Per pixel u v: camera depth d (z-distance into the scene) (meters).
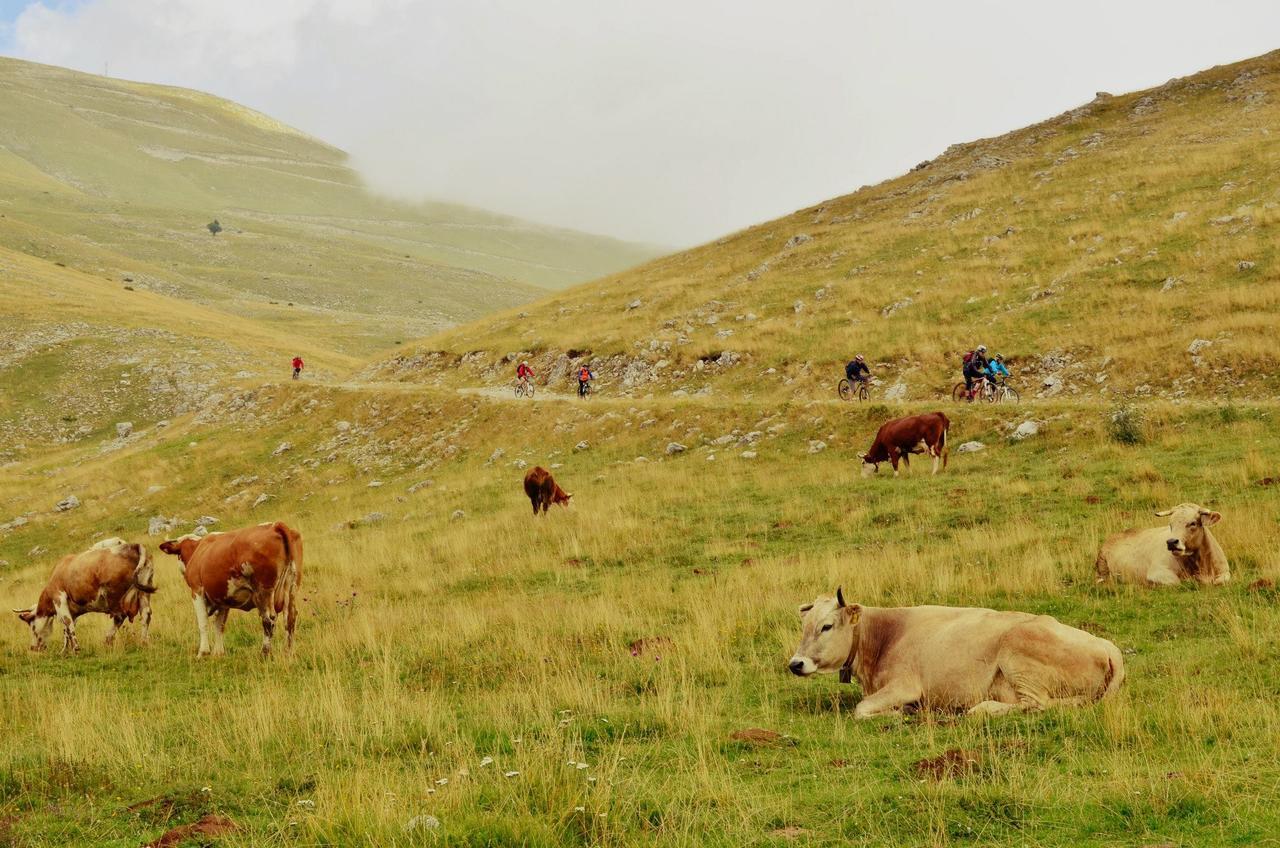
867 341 38.19
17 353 73.50
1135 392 28.55
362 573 21.30
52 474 52.16
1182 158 47.56
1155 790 5.74
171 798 7.30
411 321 151.88
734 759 7.39
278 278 181.12
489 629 14.23
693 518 22.62
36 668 15.02
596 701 9.43
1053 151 58.47
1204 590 12.07
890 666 8.73
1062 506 18.42
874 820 5.81
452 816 6.05
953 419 27.09
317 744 8.59
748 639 12.02
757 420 32.34
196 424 52.91
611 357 45.56
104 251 160.50
